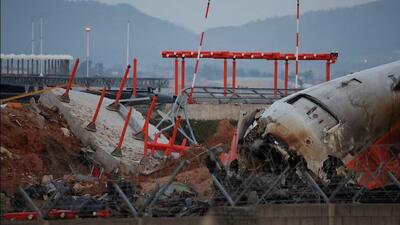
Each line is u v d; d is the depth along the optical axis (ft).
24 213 170.30
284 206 184.44
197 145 281.33
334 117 231.91
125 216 176.45
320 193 192.95
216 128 326.44
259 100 342.03
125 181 186.91
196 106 330.95
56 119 303.48
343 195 201.67
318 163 227.81
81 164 274.36
